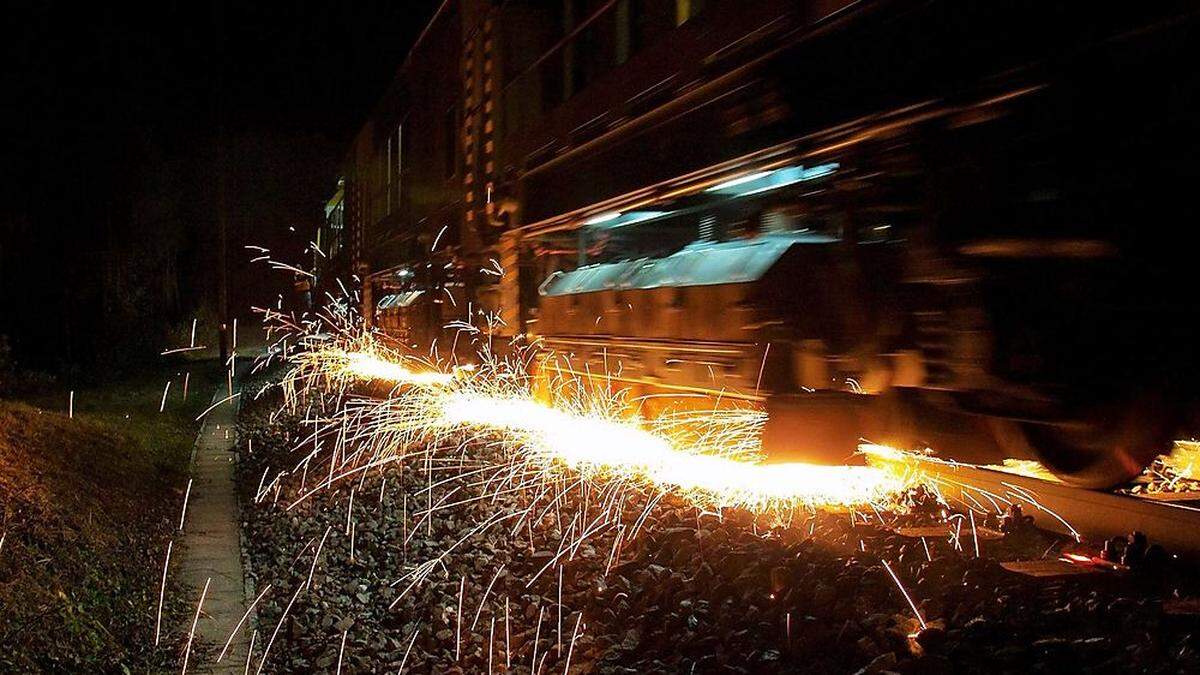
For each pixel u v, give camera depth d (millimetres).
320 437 12703
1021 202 4410
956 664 3811
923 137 4613
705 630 4574
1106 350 4570
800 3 5094
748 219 6375
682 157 6441
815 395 5574
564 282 9562
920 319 4977
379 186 20688
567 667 4625
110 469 9289
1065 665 3693
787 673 4016
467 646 5195
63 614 5211
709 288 6410
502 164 10406
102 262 20062
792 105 5223
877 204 5121
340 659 5242
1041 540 5387
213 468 11898
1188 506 5238
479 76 11352
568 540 6531
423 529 7746
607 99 7652
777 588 4863
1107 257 4246
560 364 9703
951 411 5070
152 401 16562
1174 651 3734
